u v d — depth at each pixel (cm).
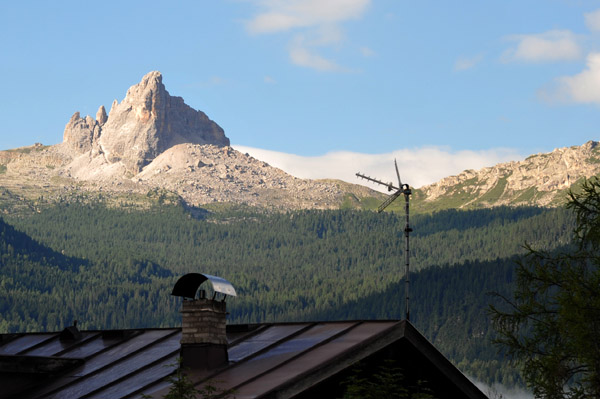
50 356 6606
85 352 6494
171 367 5475
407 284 5653
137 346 6309
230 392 4603
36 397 5669
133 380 5453
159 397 4888
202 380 4925
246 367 5175
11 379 5884
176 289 5481
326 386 4884
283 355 5247
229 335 6066
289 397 4647
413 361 5416
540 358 7188
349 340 5281
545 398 7000
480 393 5556
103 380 5644
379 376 4744
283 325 5988
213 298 5403
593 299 6919
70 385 5734
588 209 7438
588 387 6675
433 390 5541
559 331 7088
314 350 5203
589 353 6644
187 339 5306
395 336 5181
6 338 7481
